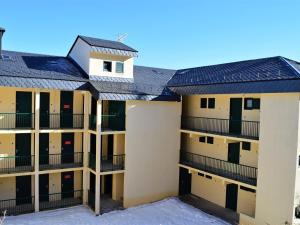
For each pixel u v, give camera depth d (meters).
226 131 17.58
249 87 14.95
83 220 15.75
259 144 14.75
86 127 17.55
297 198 13.38
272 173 14.13
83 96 18.11
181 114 19.95
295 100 13.20
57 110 17.72
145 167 18.28
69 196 18.36
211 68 21.69
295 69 14.39
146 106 18.11
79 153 18.38
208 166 18.61
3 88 16.33
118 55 18.95
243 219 15.48
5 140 16.58
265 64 17.17
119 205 17.89
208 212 17.34
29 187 17.27
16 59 18.12
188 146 20.50
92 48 17.73
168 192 19.42
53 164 17.66
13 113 16.02
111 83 18.27
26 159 17.12
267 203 14.33
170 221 16.12
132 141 17.67
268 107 14.34
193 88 18.22
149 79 21.19
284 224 13.55
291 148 13.35
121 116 17.75
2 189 16.58
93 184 18.52
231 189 17.75
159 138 18.78
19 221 15.12
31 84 15.17
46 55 20.48
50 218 15.73
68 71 18.23
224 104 17.80
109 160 19.19
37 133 16.05
